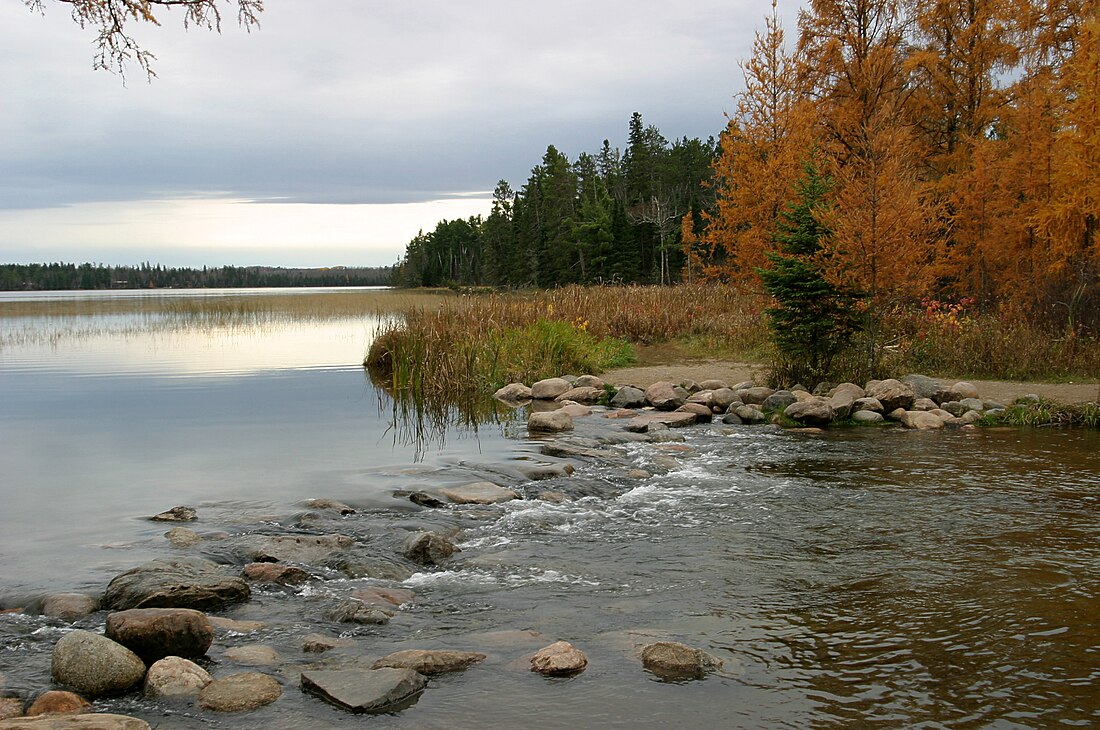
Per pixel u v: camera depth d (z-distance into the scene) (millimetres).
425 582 6266
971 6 25891
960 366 16641
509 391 16984
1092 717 4211
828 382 15422
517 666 4770
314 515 7801
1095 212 18281
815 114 23234
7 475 9688
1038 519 7777
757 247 22297
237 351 25422
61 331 33500
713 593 5992
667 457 10742
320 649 5012
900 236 14898
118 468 10062
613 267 61906
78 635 4645
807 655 4941
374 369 20594
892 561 6656
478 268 98750
